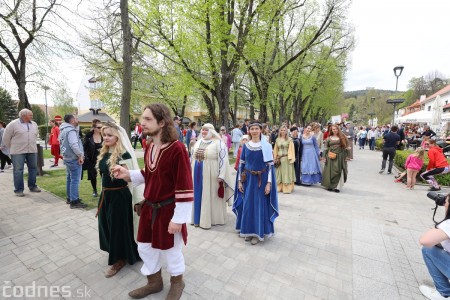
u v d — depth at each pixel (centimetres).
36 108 4041
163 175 214
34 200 526
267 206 372
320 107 3375
